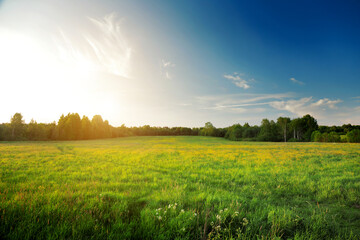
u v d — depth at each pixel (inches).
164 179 329.1
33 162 536.1
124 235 124.3
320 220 165.2
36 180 301.1
